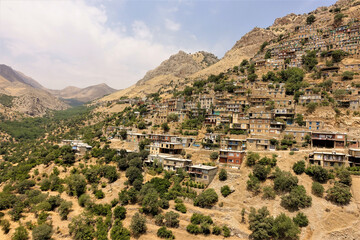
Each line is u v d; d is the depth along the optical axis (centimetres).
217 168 9975
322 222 6956
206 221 7550
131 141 14500
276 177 8406
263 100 14538
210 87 19212
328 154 8550
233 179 9100
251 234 7088
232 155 9900
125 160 11506
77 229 7650
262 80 17138
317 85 14150
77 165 12275
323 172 7912
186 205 8494
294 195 7512
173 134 13975
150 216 8231
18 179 11294
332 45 17600
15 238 7206
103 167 11056
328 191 7469
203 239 7212
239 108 14162
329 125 11056
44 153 14375
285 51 18888
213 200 8425
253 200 8144
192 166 9819
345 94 12119
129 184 10194
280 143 10650
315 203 7419
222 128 13075
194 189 9138
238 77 18988
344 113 11325
